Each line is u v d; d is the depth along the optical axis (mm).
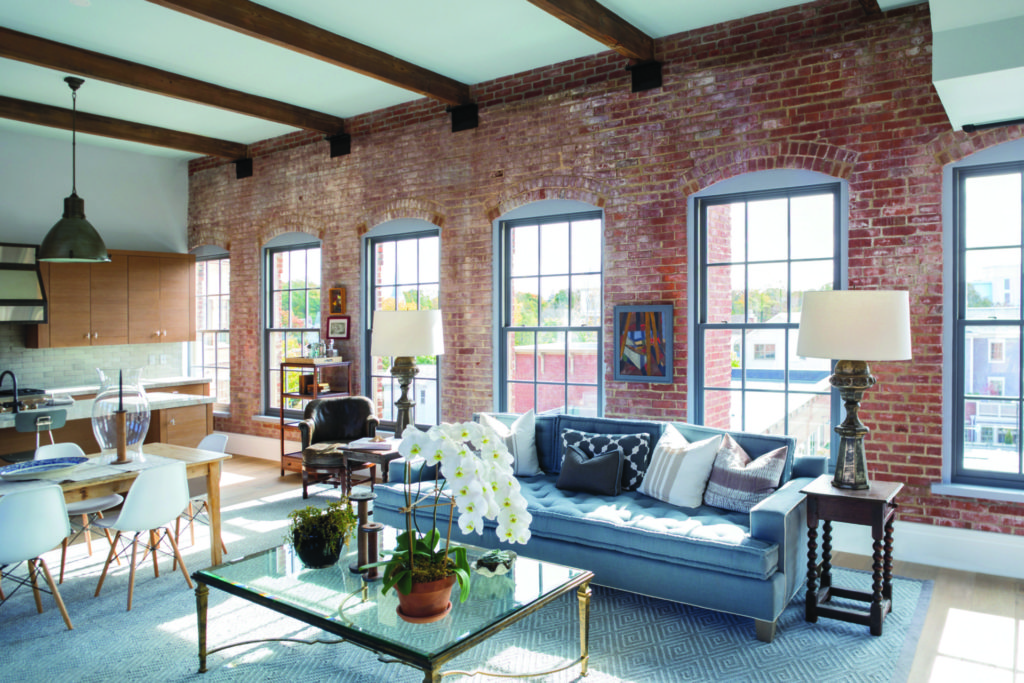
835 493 3434
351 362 6980
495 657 3201
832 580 4039
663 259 5125
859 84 4395
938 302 4199
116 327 7582
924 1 4180
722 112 4855
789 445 4051
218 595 3984
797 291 4762
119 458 4148
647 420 5031
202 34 4852
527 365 5938
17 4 4355
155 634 3479
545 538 3971
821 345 3346
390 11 4559
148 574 4281
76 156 7676
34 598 3908
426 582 2602
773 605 3262
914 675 3004
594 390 5586
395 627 2576
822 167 4516
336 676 3062
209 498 4395
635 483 4473
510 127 5824
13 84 5793
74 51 5012
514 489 2727
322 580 3053
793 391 4789
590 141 5418
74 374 7609
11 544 3344
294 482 6688
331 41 4867
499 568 3059
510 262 6039
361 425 6441
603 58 5344
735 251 4988
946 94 3469
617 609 3760
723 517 3863
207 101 5812
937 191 4188
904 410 4332
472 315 6133
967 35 3195
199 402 7336
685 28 4926
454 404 6289
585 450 4684
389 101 6426
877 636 3381
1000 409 4176
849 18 4410
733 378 5000
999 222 4152
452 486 2613
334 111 6723
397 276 6820
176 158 8469
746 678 3002
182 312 8164
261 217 7812
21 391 6695
